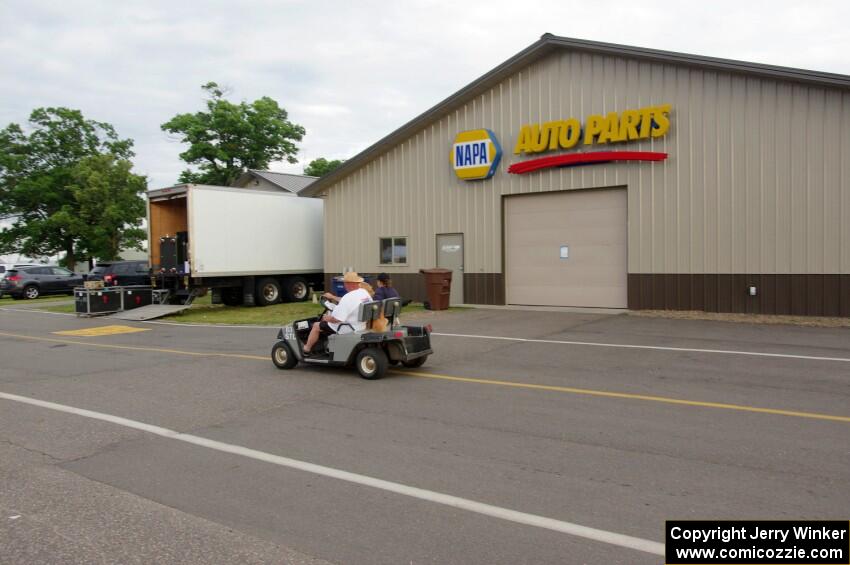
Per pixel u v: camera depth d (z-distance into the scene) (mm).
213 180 45531
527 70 17781
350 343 8961
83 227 40875
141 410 7336
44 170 44656
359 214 21812
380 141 20594
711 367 9078
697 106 15195
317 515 4281
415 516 4234
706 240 15203
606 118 16328
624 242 16625
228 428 6504
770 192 14406
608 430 6121
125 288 20406
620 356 10117
